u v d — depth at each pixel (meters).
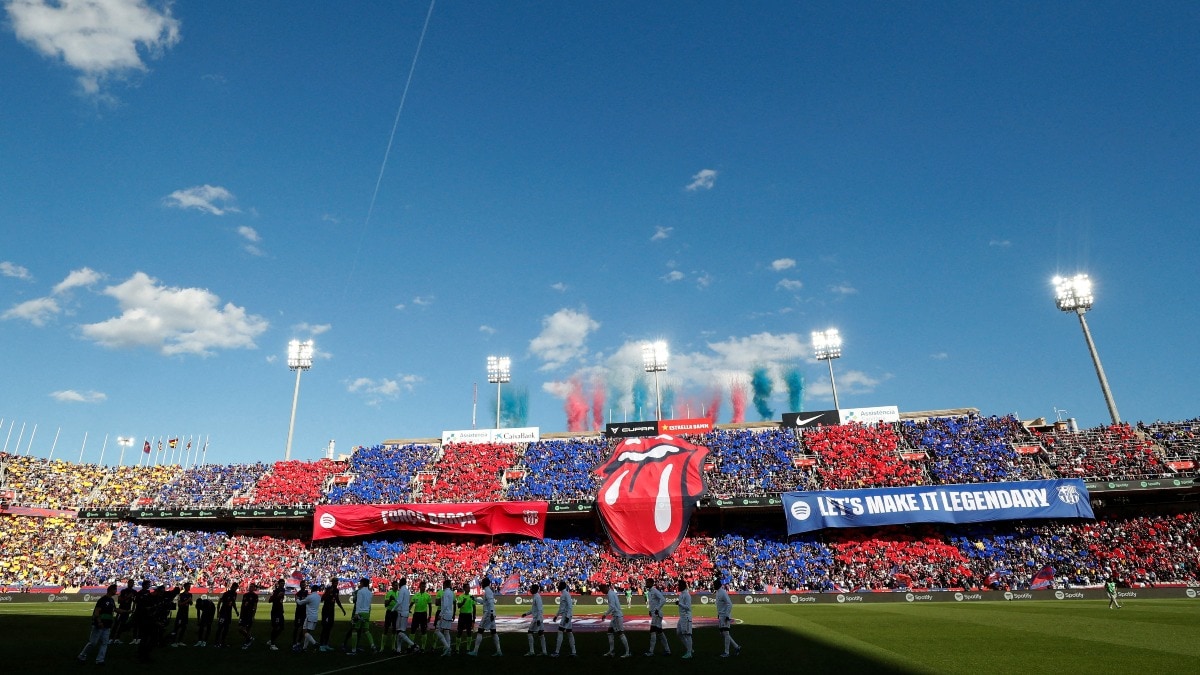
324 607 24.02
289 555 61.50
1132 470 56.72
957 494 55.06
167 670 19.12
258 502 69.38
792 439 71.62
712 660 20.81
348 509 62.53
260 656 21.94
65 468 76.06
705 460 68.69
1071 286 72.38
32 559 59.78
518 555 59.47
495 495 66.62
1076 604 40.12
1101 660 19.38
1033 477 58.31
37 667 19.48
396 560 59.88
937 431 68.38
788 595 48.66
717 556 56.34
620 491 62.19
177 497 70.81
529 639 24.80
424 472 73.25
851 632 27.61
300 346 87.19
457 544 61.84
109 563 60.22
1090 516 52.25
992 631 26.84
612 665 20.12
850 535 57.25
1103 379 68.81
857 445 68.38
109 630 20.48
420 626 23.62
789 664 19.72
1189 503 54.94
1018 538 53.75
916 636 25.75
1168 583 46.88
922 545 54.56
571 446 75.19
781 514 62.75
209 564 60.34
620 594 52.56
